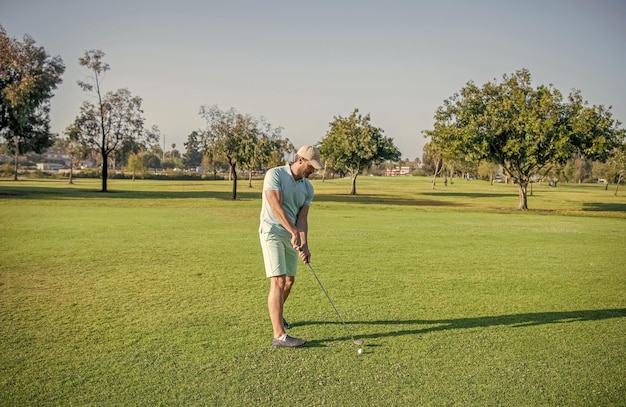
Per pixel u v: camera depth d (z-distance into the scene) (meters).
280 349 4.87
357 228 16.34
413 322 5.82
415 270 9.04
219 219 18.67
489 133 30.86
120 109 47.00
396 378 4.25
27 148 41.69
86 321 5.71
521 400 3.89
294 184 5.31
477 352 4.88
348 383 4.13
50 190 42.41
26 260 9.54
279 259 5.11
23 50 35.31
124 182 73.38
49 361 4.51
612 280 8.45
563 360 4.70
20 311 6.09
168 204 27.67
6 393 3.89
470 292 7.38
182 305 6.41
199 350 4.82
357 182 90.81
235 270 8.72
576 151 30.69
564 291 7.56
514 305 6.66
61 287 7.36
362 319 5.91
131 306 6.36
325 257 10.39
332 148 55.38
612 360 4.72
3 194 33.69
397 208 27.77
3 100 35.34
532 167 31.28
